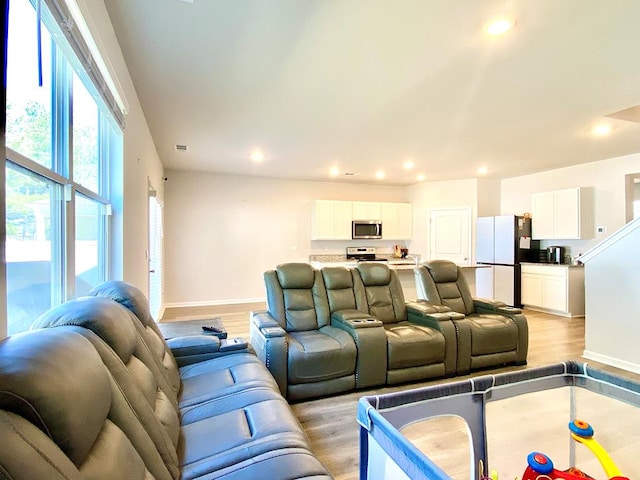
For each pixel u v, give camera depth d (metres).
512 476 1.68
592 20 1.92
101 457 0.80
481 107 3.23
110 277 2.28
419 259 7.63
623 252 3.49
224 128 3.87
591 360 3.67
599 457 1.49
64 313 1.17
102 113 1.96
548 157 5.26
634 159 5.11
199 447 1.33
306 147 4.68
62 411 0.71
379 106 3.22
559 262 6.02
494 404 2.03
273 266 7.08
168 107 3.24
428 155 5.13
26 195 1.21
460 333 3.29
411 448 1.00
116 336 1.22
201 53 2.30
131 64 2.44
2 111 0.82
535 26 1.98
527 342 3.59
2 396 0.64
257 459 1.22
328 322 3.32
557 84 2.75
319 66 2.48
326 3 1.80
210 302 6.62
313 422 2.42
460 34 2.07
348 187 7.67
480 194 7.00
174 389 1.73
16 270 1.15
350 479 1.85
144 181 3.44
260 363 2.22
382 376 2.98
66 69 1.51
